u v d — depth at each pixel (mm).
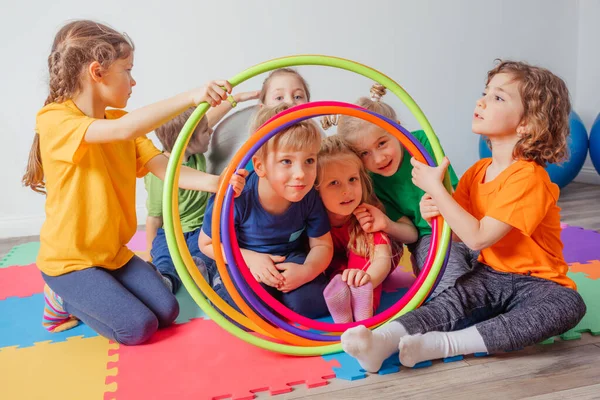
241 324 1228
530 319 1054
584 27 2861
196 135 1744
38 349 1228
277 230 1332
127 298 1241
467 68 2723
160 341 1244
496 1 2719
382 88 1467
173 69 2375
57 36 1270
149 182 1812
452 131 2754
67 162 1229
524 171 1135
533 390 966
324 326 1188
